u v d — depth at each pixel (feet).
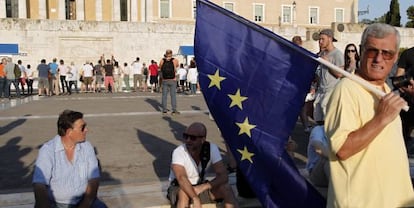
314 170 16.30
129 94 86.99
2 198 20.01
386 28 9.94
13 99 74.49
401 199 10.03
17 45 116.06
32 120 46.65
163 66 50.19
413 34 135.54
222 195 18.03
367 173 9.86
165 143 33.71
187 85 98.02
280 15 199.11
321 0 204.74
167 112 51.93
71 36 119.96
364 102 9.86
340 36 119.03
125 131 39.19
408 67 22.76
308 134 36.11
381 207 9.75
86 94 87.51
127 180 23.34
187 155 17.99
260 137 12.93
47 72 83.46
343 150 9.65
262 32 12.70
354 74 10.82
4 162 27.48
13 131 39.42
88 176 16.17
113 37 122.93
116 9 180.65
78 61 121.19
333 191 10.26
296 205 13.07
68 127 15.85
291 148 19.80
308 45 111.65
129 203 19.35
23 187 22.18
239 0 191.52
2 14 164.35
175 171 17.70
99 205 16.99
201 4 13.07
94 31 121.49
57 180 15.71
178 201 17.57
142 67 101.40
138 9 182.09
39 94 84.12
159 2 182.91
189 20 187.01
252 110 12.96
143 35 124.88
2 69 74.49
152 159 28.35
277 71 12.64
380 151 9.89
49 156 15.75
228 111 13.19
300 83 12.41
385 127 9.95
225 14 12.96
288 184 12.92
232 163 22.86
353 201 9.87
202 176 18.26
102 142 33.96
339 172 10.18
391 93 9.73
